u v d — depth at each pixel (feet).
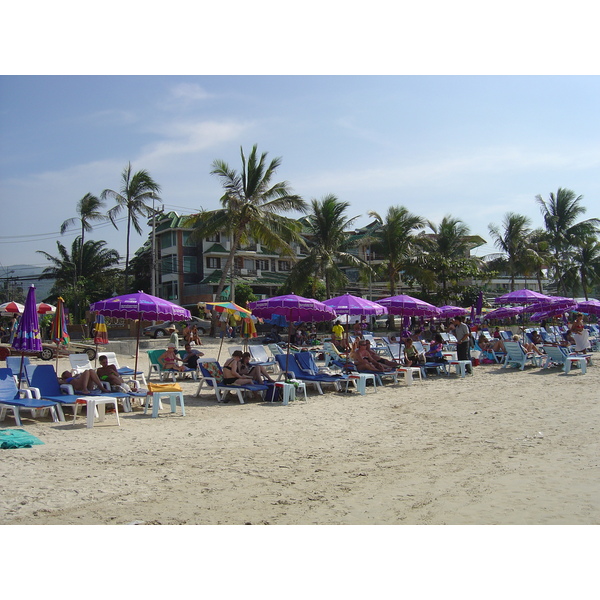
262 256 178.60
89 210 160.56
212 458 25.39
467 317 123.24
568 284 193.57
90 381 37.47
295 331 101.71
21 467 23.26
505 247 171.94
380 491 20.61
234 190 121.39
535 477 22.04
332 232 137.28
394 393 47.44
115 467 23.61
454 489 20.74
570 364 57.36
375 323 159.84
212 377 43.73
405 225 145.48
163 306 42.39
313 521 17.74
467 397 44.11
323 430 32.04
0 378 34.78
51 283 220.84
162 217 173.88
